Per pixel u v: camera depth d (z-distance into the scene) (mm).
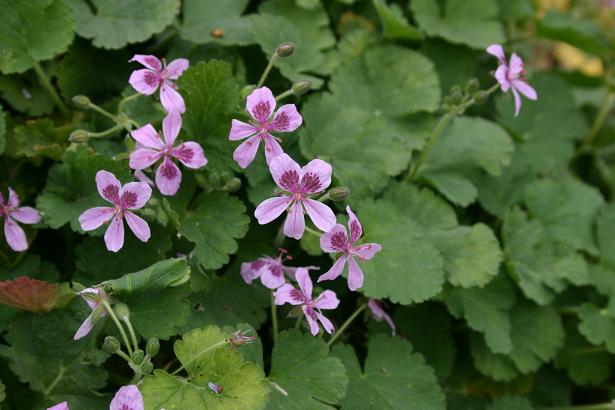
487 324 555
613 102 741
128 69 566
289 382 496
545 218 611
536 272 580
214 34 561
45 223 507
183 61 508
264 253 534
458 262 551
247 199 540
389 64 593
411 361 528
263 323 542
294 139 548
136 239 509
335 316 551
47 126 536
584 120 694
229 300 521
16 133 531
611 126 706
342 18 612
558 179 640
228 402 470
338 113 557
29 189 535
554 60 937
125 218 492
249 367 473
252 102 488
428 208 562
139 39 549
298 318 508
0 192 511
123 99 521
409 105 587
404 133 584
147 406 463
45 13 537
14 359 486
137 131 489
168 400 466
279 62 565
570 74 705
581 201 617
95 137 528
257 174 529
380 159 548
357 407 510
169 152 491
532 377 590
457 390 577
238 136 491
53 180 512
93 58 561
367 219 531
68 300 497
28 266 514
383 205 535
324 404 491
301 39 579
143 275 483
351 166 545
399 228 532
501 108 638
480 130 594
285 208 482
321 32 598
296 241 543
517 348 574
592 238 612
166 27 572
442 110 601
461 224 589
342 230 484
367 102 589
